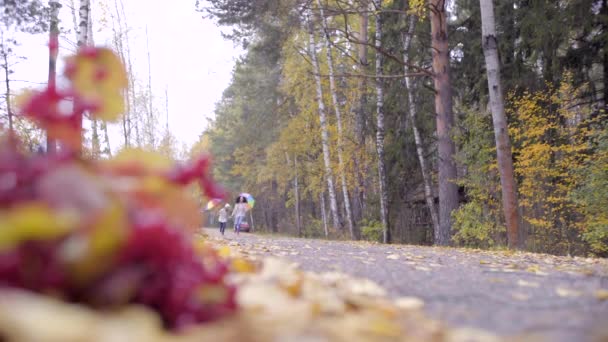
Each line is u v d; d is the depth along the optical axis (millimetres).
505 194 15180
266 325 1892
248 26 25672
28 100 1837
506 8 20234
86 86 1942
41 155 1764
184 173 2025
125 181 1852
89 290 1636
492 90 15227
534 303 3324
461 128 21156
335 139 28422
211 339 1648
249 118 38969
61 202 1596
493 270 5727
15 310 1370
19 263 1529
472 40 21438
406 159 25516
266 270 3408
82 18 18000
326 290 3117
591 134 15156
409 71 22484
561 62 18203
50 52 1940
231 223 68375
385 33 24516
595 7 17625
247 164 49344
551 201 16547
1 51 15758
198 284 1842
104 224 1540
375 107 27172
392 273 4949
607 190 14281
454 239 18375
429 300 3398
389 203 25781
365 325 2105
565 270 6266
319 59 29250
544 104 18344
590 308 3139
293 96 33781
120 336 1436
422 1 17688
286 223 44094
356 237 27172
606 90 17969
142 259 1686
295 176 40156
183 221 1960
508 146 15203
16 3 15734
